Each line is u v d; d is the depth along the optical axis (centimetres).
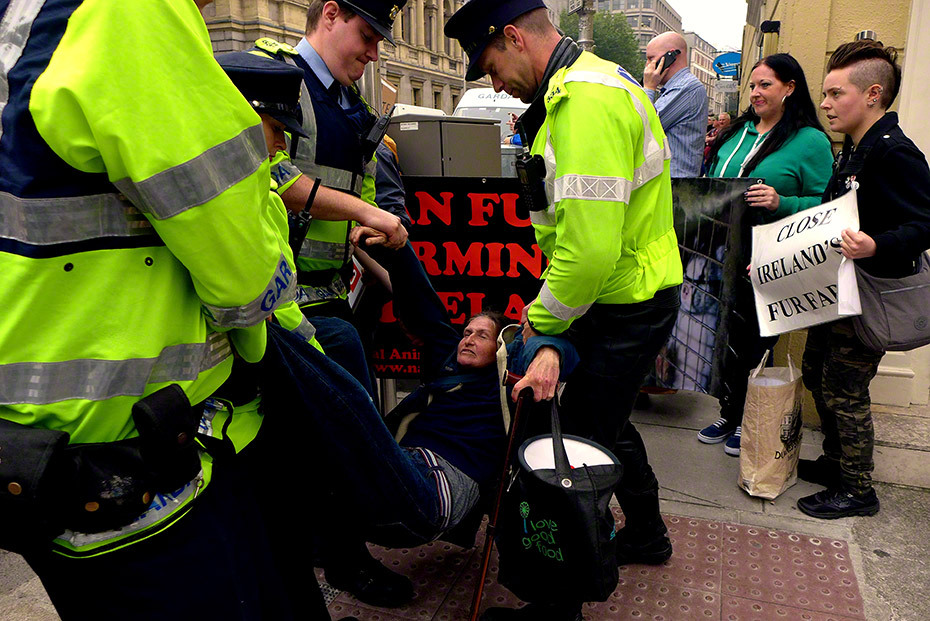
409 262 232
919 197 235
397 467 161
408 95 3550
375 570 220
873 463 268
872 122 250
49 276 98
